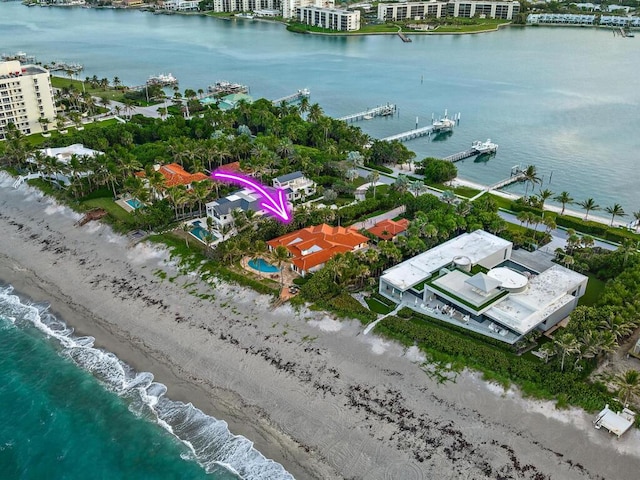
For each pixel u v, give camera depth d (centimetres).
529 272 14075
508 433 9700
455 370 10869
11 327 13162
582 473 9000
